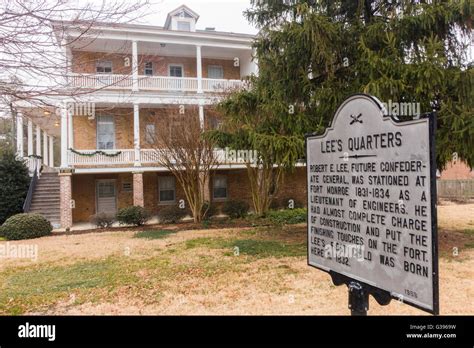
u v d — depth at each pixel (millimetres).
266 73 8648
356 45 7539
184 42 15477
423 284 2207
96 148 15906
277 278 5500
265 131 8359
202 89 15711
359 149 2799
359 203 2787
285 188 17516
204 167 13094
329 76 7699
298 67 8016
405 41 7273
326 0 8117
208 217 13844
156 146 13305
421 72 6484
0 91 3566
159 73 17203
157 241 9453
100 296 4934
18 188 13875
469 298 4395
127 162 14562
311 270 5918
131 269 6418
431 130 2182
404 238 2363
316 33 7066
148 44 15508
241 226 12086
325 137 3227
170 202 17016
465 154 6887
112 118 16094
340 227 3004
